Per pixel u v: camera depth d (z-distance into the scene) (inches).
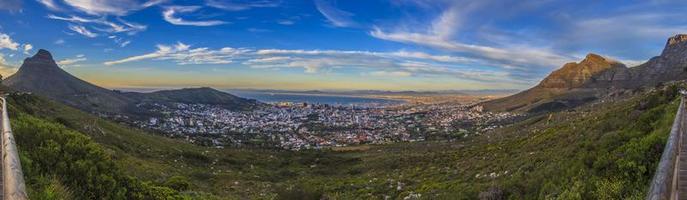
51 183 377.7
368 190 1830.7
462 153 2709.2
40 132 489.4
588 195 506.0
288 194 1807.3
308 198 1779.0
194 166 2947.8
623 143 634.2
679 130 538.3
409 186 1726.1
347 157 4052.7
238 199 1806.1
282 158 4052.7
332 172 3154.5
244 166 3378.4
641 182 464.4
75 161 475.8
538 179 840.9
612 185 478.9
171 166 2534.5
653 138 526.0
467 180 1457.9
